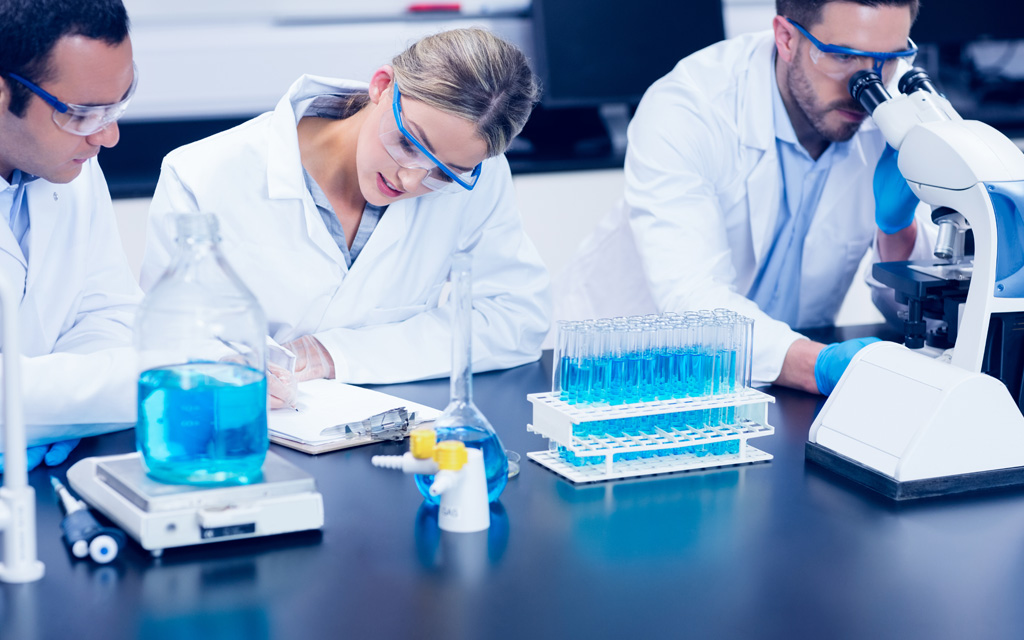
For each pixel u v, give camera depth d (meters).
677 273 2.22
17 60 1.39
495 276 2.20
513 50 1.69
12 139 1.49
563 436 1.43
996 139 1.63
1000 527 1.32
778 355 1.94
